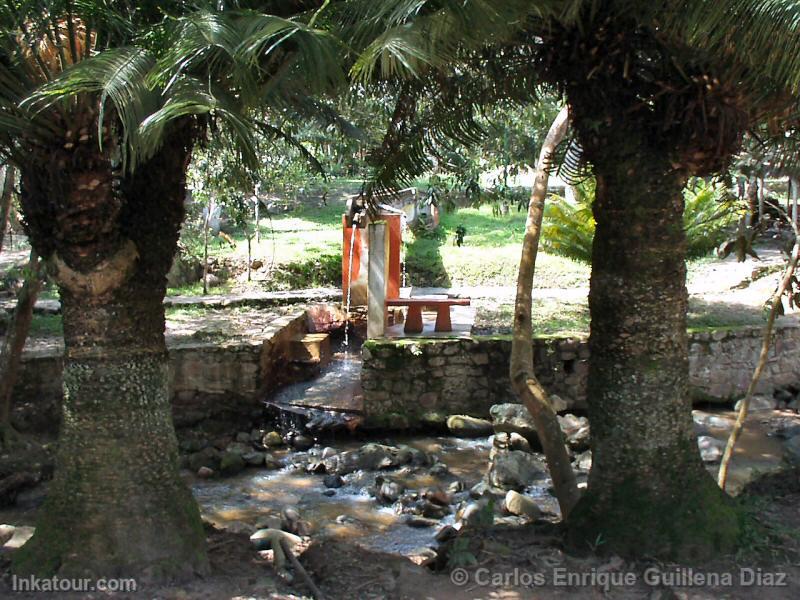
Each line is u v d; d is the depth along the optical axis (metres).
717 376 9.41
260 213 15.10
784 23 2.99
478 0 3.24
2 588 3.83
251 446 8.58
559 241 10.69
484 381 9.12
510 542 4.48
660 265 4.16
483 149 8.55
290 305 12.41
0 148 3.78
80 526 3.96
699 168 4.09
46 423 8.60
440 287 14.65
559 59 4.13
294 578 4.19
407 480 7.62
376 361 9.04
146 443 4.07
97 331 3.97
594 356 4.38
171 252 4.16
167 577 3.94
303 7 4.01
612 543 4.17
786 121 4.57
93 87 3.05
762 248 14.54
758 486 6.18
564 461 5.29
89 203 3.72
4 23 3.54
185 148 4.12
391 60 3.18
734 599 3.70
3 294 11.96
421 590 3.94
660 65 3.94
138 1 3.82
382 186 6.16
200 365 9.11
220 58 3.37
